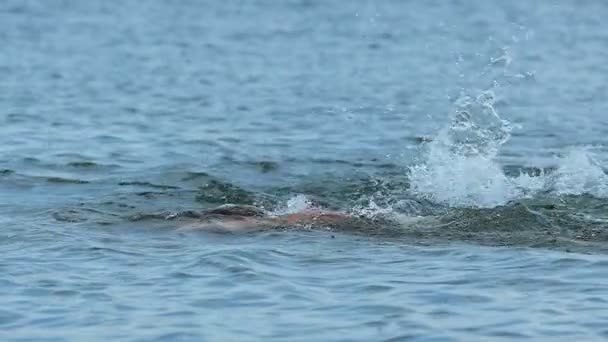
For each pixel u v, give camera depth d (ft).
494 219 141.18
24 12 483.51
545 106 260.62
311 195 164.04
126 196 161.27
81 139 211.82
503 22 449.89
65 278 117.08
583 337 97.19
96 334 99.50
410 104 263.70
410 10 501.15
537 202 150.82
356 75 315.37
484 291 110.63
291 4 531.50
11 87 285.43
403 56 355.36
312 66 335.47
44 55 354.74
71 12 489.67
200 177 177.47
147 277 117.19
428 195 159.33
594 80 302.66
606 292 109.81
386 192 164.14
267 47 382.83
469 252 125.59
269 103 265.54
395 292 110.52
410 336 97.60
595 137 221.25
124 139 213.46
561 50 365.40
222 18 477.36
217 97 274.77
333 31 429.79
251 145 209.36
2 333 99.86
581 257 122.52
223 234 135.33
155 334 99.19
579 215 144.05
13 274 118.52
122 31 427.33
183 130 225.97
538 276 115.55
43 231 137.49
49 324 102.42
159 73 319.27
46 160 188.96
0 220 144.36
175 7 519.19
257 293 110.83
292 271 118.62
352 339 97.09
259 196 162.81
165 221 141.59
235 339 97.60
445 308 105.40
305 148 206.90
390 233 135.85
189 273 118.21
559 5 514.27
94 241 132.36
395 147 208.85
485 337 97.35
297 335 98.37
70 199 159.22
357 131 228.02
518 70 320.70
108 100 267.39
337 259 123.34
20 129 222.07
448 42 387.34
